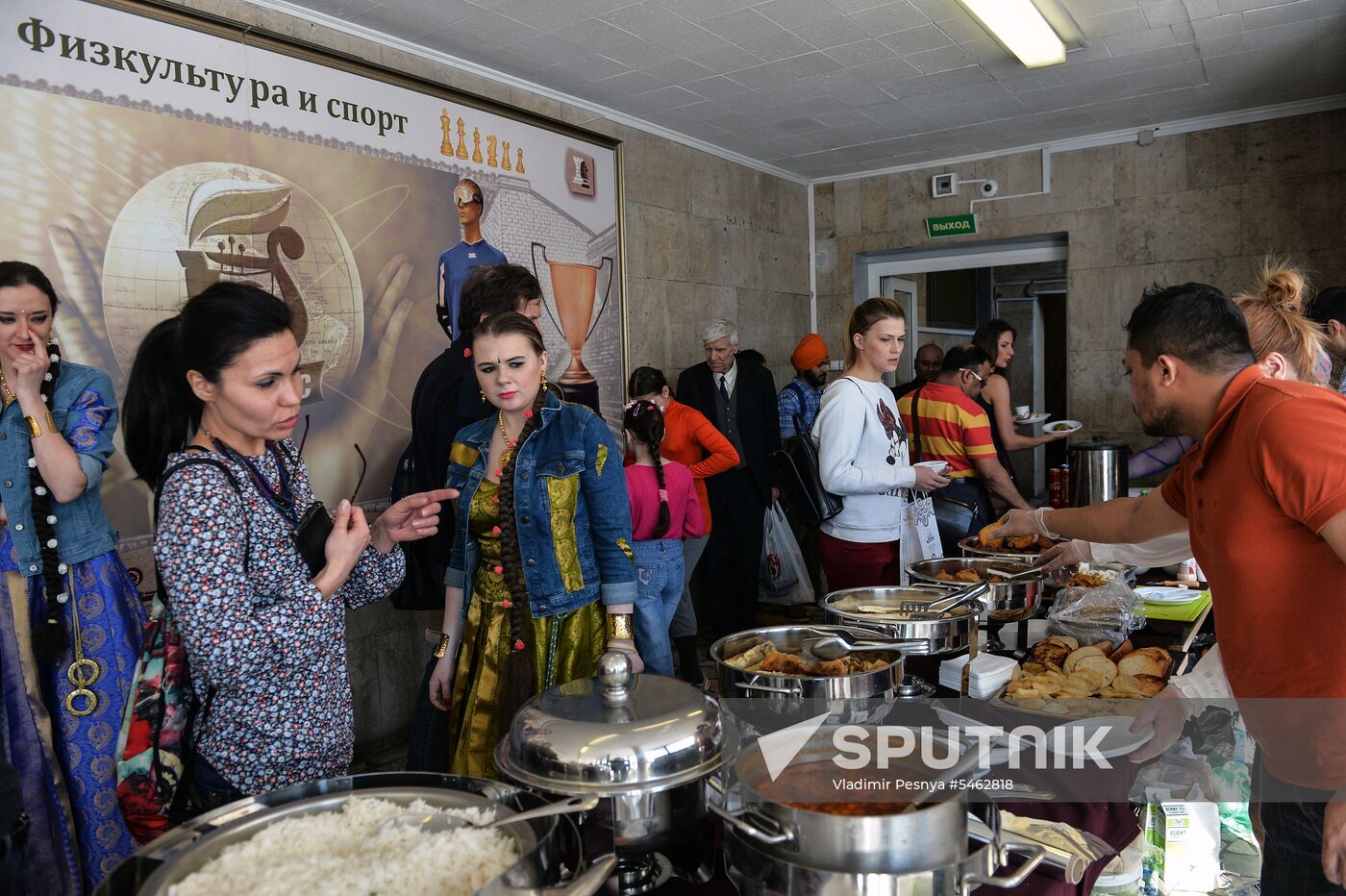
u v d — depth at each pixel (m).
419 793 0.96
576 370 4.28
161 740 1.22
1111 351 5.50
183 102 2.68
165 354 1.33
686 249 5.16
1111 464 2.78
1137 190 5.34
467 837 0.82
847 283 6.34
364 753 3.40
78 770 2.04
